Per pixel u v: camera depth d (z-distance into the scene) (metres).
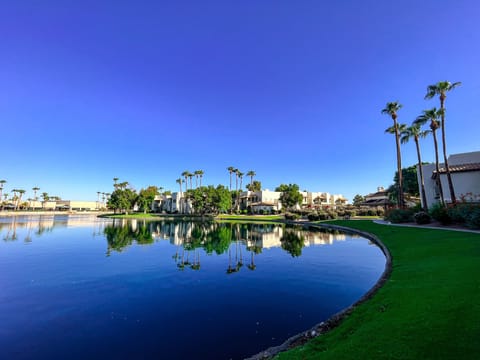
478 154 28.23
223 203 62.50
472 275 6.75
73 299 8.34
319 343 4.60
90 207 130.75
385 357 3.56
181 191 86.56
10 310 7.45
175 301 8.10
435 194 30.12
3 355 5.18
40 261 14.11
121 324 6.54
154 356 5.10
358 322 5.23
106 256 15.45
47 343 5.66
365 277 10.36
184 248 18.33
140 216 70.88
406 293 6.32
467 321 4.23
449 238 13.16
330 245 18.28
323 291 8.78
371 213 44.41
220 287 9.46
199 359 4.98
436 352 3.49
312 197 84.00
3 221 51.38
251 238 23.72
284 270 11.76
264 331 6.07
